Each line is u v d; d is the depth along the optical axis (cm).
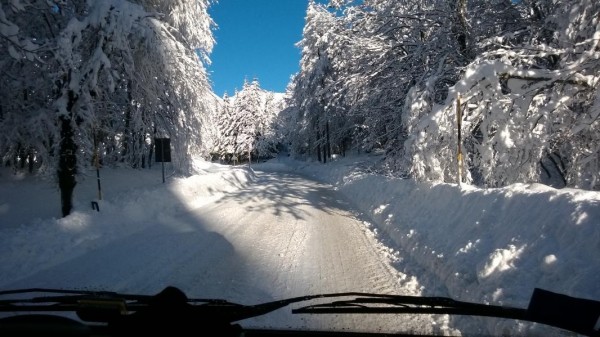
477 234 560
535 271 397
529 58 957
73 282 576
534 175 844
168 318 193
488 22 1338
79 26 977
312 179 2995
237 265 662
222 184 2005
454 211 704
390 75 1602
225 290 537
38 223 869
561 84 822
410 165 1104
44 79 1182
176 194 1423
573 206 420
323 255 730
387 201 1162
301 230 977
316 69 3556
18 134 1266
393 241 837
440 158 977
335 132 3619
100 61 1000
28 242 747
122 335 185
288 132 5347
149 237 888
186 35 1728
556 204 452
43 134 1245
